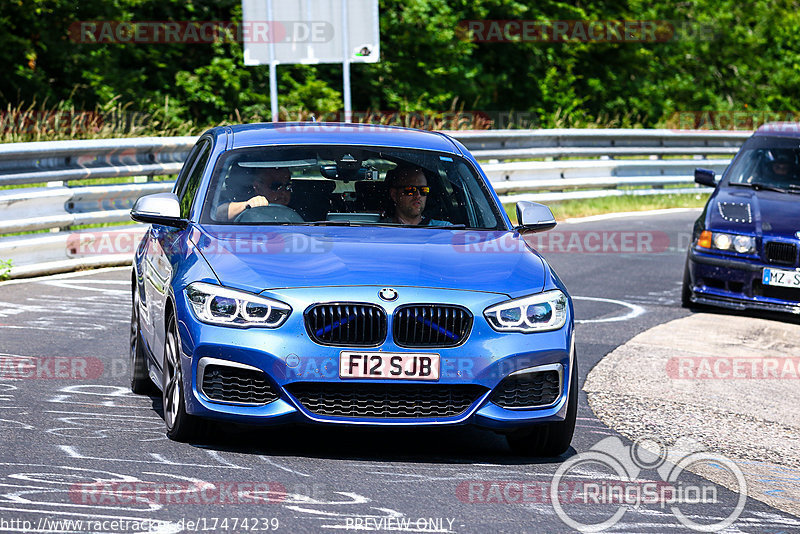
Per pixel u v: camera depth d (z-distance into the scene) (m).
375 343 11.52
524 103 70.25
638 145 47.62
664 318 22.77
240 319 11.54
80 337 18.27
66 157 26.25
